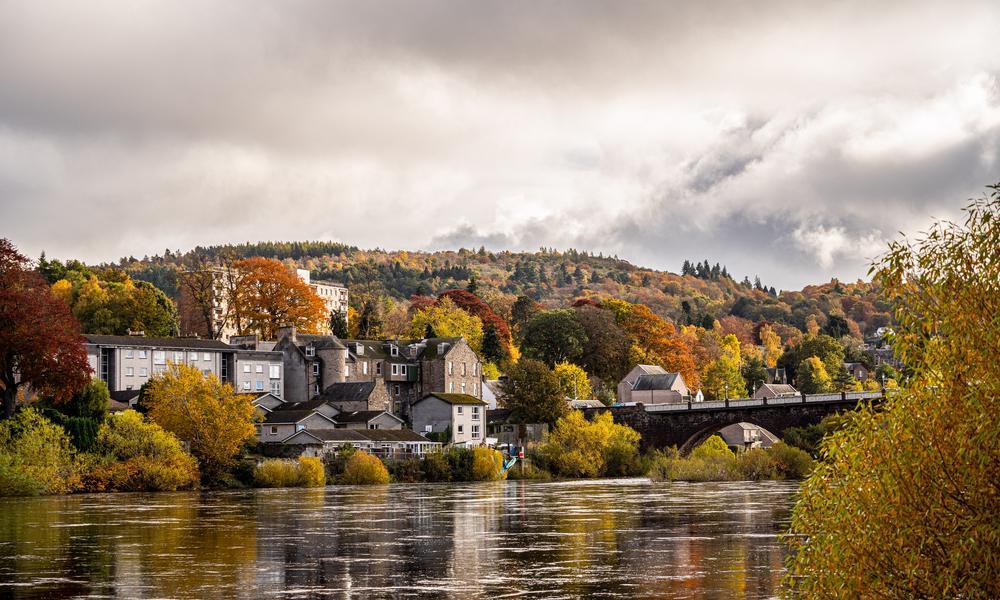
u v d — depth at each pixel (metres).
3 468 103.25
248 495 107.00
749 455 139.25
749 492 105.06
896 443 24.31
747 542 59.34
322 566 50.72
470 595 42.50
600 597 41.84
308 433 139.88
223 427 123.00
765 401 152.50
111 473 112.62
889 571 23.78
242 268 198.88
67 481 109.19
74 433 114.25
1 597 42.50
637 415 165.50
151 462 115.19
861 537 24.34
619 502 91.75
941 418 23.94
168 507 88.12
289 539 62.16
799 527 26.16
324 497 102.75
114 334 181.75
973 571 22.84
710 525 69.06
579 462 153.50
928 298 25.23
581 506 87.31
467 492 111.44
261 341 188.00
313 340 182.12
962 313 24.38
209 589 44.22
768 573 47.66
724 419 156.62
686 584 44.81
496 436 174.25
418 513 80.94
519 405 172.75
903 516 23.70
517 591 43.41
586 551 55.97
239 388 167.12
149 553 55.59
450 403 166.00
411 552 55.91
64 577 47.34
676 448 155.75
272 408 161.25
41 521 74.19
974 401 23.23
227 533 65.56
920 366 24.88
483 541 60.84
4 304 111.75
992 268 24.45
